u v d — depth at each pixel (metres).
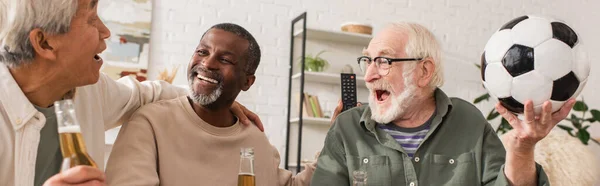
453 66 4.88
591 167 2.08
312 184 1.60
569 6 5.28
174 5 4.15
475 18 4.98
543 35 1.20
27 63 1.08
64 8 1.05
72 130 0.83
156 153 1.46
